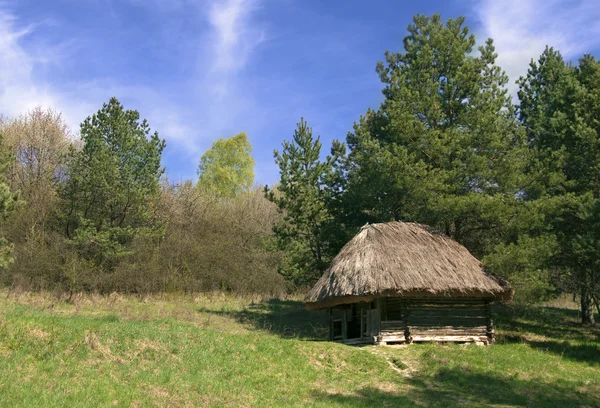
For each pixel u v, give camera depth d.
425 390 15.05
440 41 25.91
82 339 14.08
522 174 23.84
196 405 11.69
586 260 22.39
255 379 14.16
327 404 13.00
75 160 30.52
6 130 36.16
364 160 25.41
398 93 25.72
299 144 28.28
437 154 23.77
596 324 28.50
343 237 26.70
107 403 10.84
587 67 26.06
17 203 22.38
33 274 28.95
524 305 23.48
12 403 10.03
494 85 25.45
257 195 47.78
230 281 37.50
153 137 31.88
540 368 18.05
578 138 23.62
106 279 29.78
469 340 20.73
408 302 20.48
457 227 24.94
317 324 27.08
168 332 16.22
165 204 38.91
